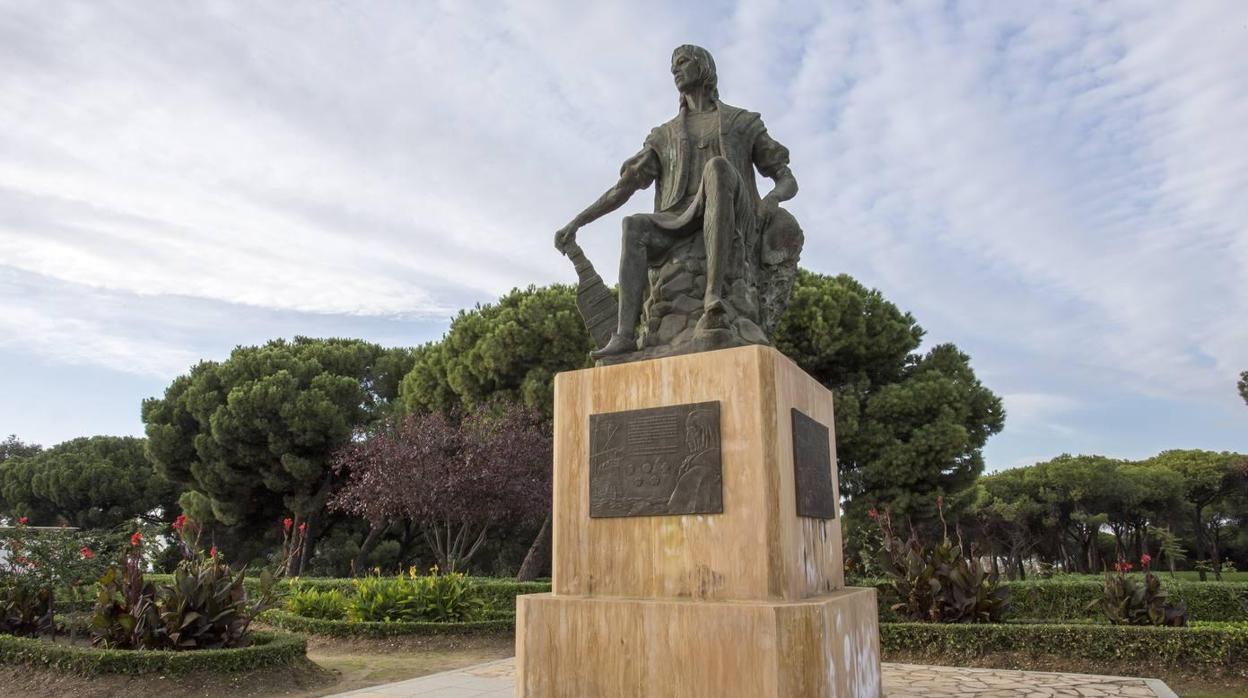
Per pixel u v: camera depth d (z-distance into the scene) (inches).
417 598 487.8
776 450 165.8
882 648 371.6
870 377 749.3
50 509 1269.7
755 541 162.2
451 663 396.5
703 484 169.5
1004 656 347.9
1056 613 445.1
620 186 230.8
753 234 214.5
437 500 705.6
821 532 190.2
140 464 1295.5
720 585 163.9
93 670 312.3
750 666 150.8
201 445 897.5
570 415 192.1
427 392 871.7
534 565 791.1
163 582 607.8
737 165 220.2
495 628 461.4
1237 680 309.1
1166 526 1379.2
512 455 712.4
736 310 200.1
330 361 992.9
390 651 432.8
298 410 872.3
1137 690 259.1
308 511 901.8
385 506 733.9
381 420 888.9
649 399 181.6
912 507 687.7
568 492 187.6
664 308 205.8
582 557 181.9
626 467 179.8
